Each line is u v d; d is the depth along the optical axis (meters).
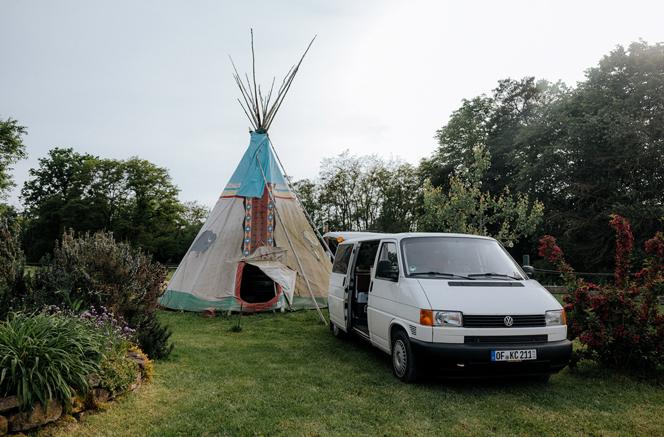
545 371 5.63
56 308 5.74
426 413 4.97
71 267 6.77
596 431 4.56
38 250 49.50
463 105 39.66
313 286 13.68
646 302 6.55
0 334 4.46
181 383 5.81
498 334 5.52
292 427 4.53
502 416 4.90
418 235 7.10
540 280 22.47
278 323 11.05
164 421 4.60
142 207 52.34
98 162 51.19
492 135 38.22
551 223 29.19
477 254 6.91
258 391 5.59
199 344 8.34
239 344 8.44
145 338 6.86
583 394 5.67
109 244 7.26
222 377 6.16
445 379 6.18
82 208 48.03
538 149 30.84
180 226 55.94
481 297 5.80
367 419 4.80
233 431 4.41
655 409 5.18
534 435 4.47
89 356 5.03
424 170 44.25
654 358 6.44
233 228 13.89
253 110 15.20
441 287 5.95
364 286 8.24
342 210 50.56
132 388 5.36
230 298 12.47
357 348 8.16
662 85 25.53
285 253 13.50
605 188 27.11
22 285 6.60
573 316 7.07
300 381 6.05
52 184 54.03
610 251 26.78
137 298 7.16
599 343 6.56
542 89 37.22
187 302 12.73
